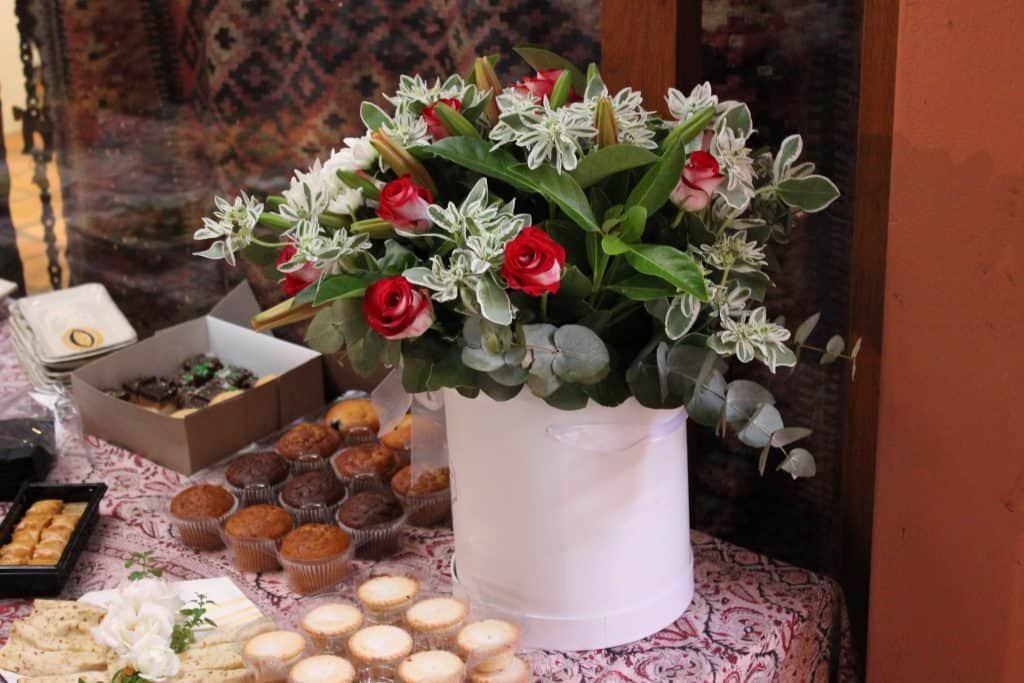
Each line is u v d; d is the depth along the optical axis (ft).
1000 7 3.70
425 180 3.90
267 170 7.07
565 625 4.35
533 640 4.41
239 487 5.75
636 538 4.29
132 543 5.59
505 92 3.96
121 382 6.81
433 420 5.18
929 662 4.56
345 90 6.45
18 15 7.50
